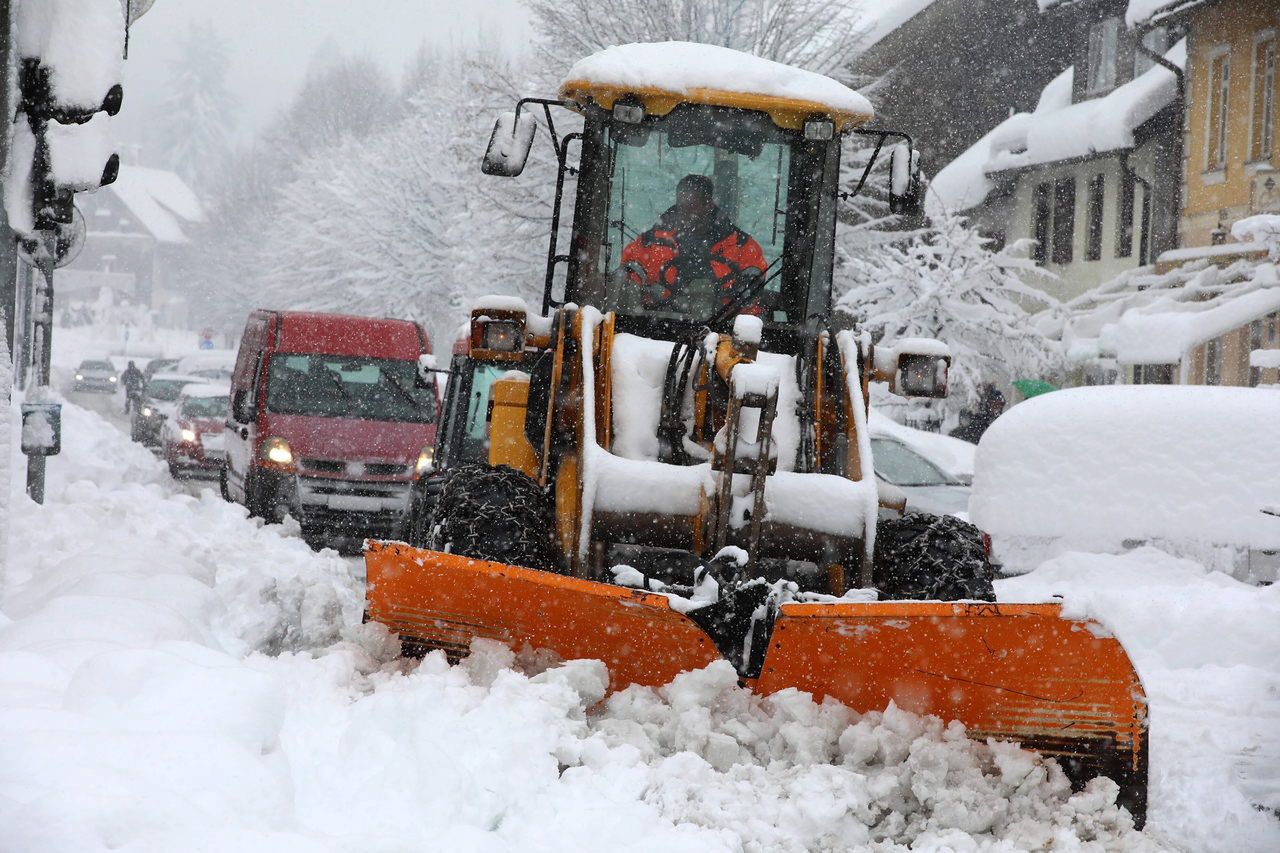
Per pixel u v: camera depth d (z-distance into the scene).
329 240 84.62
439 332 79.44
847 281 54.44
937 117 71.44
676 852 7.84
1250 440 18.52
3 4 12.19
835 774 9.01
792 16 53.25
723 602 10.45
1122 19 61.34
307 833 7.26
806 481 11.77
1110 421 19.20
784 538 11.64
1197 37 52.66
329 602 12.33
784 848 8.39
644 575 11.70
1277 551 18.06
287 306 92.25
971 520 19.89
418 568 10.31
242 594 13.09
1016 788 9.42
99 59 12.59
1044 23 70.81
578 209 13.51
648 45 13.73
